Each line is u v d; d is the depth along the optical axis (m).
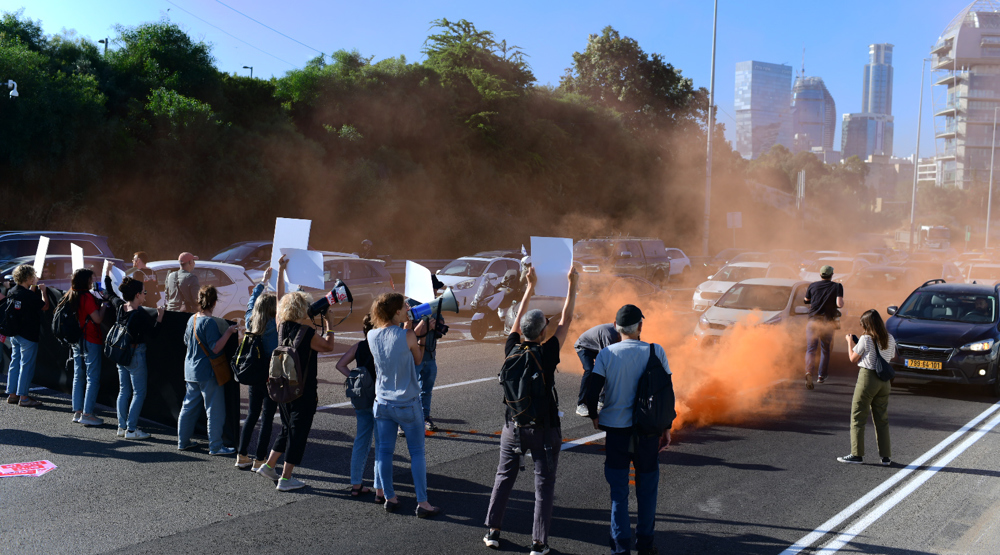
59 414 8.03
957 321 10.66
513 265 19.05
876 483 6.23
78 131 22.41
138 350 7.11
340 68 34.97
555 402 4.66
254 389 6.21
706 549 4.83
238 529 4.98
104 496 5.57
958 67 140.62
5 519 5.08
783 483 6.20
